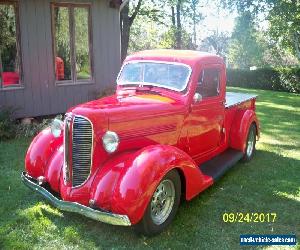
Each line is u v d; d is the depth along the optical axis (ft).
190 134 16.57
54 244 12.53
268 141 27.40
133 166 12.16
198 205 15.80
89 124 12.60
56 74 31.37
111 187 12.17
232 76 78.69
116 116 13.20
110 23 34.30
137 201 11.73
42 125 27.45
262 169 20.68
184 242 12.90
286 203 16.28
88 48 33.14
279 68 72.13
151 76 17.04
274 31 81.25
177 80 16.42
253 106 24.02
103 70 34.45
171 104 15.49
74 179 12.93
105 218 11.89
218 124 18.75
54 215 14.46
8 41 28.53
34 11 29.50
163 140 15.12
